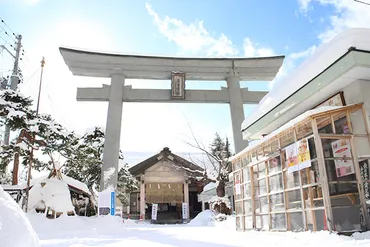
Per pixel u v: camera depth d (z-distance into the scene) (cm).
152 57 1866
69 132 1405
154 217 2412
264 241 630
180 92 1838
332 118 690
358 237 562
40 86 1733
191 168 2681
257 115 1098
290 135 768
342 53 691
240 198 1045
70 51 1786
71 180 1648
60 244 647
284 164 780
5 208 273
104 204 1410
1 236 247
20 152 1326
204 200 2597
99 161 1780
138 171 2630
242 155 1030
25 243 261
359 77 721
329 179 746
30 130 1290
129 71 1875
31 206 1290
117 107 1789
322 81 759
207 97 1883
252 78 1983
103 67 1853
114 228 1238
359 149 705
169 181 2702
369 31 686
